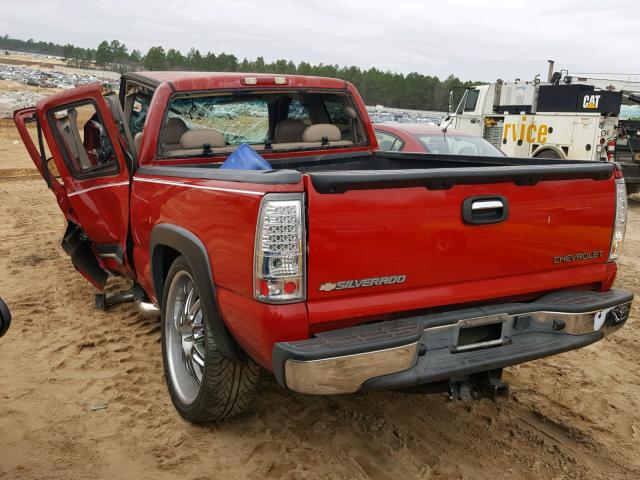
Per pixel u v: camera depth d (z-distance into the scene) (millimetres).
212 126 4637
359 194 2832
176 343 3951
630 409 4148
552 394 4324
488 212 3176
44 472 3221
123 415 3826
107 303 5715
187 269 3609
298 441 3572
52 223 9641
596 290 3725
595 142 13773
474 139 9258
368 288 2926
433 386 3232
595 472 3398
